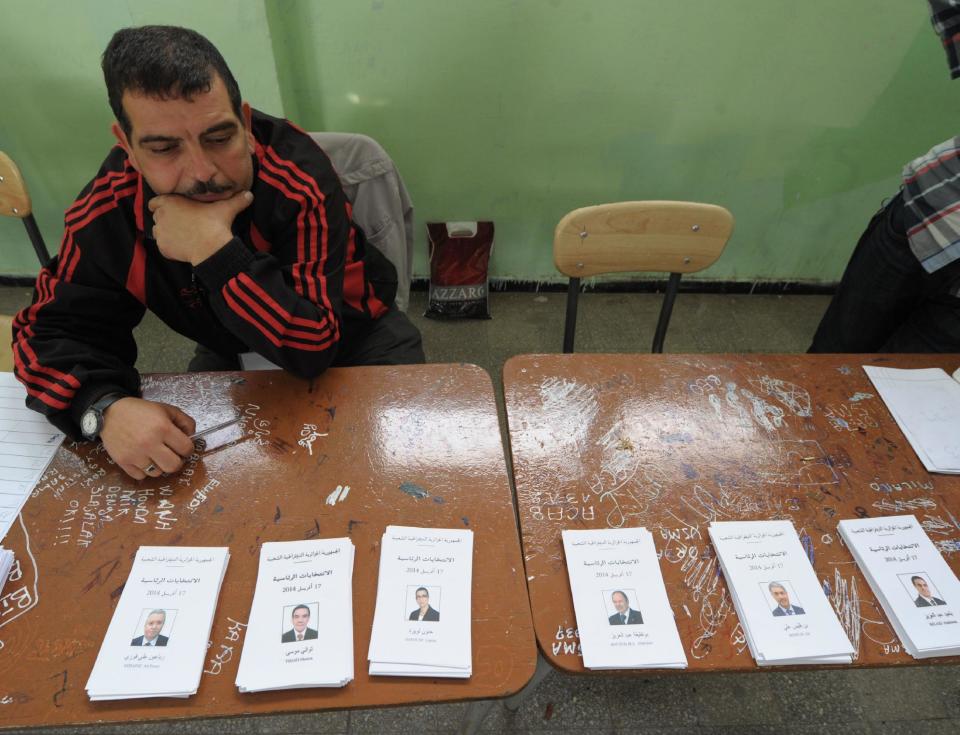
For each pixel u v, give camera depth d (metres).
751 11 1.75
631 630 0.65
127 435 0.79
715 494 0.80
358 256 1.28
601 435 0.88
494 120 1.96
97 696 0.59
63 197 2.07
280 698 0.60
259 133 1.03
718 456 0.86
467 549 0.72
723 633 0.66
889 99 1.94
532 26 1.75
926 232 1.17
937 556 0.73
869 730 1.21
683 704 1.23
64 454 0.82
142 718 0.58
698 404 0.94
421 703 0.60
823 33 1.80
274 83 1.74
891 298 1.33
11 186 1.34
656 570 0.71
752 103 1.94
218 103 0.78
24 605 0.66
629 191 2.16
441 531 0.74
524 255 2.32
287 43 1.76
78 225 0.94
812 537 0.76
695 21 1.76
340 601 0.66
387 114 1.94
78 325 0.93
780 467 0.85
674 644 0.65
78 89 1.80
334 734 1.17
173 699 0.59
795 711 1.23
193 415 0.88
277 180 1.00
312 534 0.73
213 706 0.59
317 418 0.89
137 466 0.78
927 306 1.32
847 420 0.92
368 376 0.96
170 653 0.62
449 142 2.01
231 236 0.88
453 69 1.84
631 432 0.89
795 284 2.43
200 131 0.79
